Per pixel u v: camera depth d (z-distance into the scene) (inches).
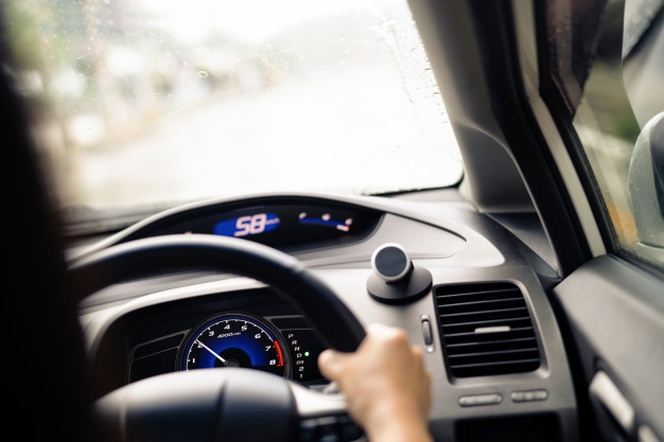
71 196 16.3
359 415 26.5
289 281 32.6
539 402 57.6
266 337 70.4
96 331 66.6
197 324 70.8
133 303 69.9
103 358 66.4
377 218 80.3
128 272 31.7
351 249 78.1
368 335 28.6
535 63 63.7
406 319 65.2
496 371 60.7
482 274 68.1
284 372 70.2
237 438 35.4
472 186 82.4
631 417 48.3
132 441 34.9
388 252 67.7
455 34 61.6
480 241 74.3
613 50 78.1
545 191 65.9
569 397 57.5
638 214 59.5
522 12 60.6
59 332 16.0
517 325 63.4
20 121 14.6
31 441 16.1
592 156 67.8
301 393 39.2
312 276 32.9
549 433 57.8
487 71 62.2
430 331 63.8
